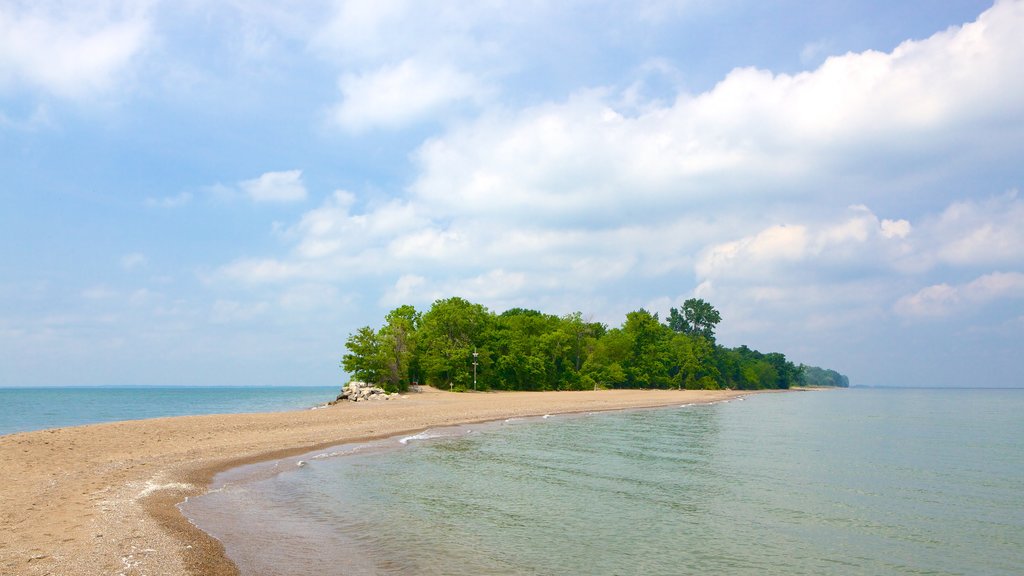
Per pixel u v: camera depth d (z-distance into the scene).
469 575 12.75
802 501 20.81
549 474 25.09
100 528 14.33
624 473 25.75
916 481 24.72
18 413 82.50
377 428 41.44
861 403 113.06
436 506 18.97
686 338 161.88
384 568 12.95
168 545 13.27
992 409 92.56
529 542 15.37
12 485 18.80
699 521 17.92
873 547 15.63
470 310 108.88
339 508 18.28
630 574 13.23
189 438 32.34
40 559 11.94
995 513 19.36
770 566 14.02
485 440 36.88
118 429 33.62
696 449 34.16
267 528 15.63
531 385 116.56
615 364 135.25
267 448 30.30
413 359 100.50
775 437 41.59
